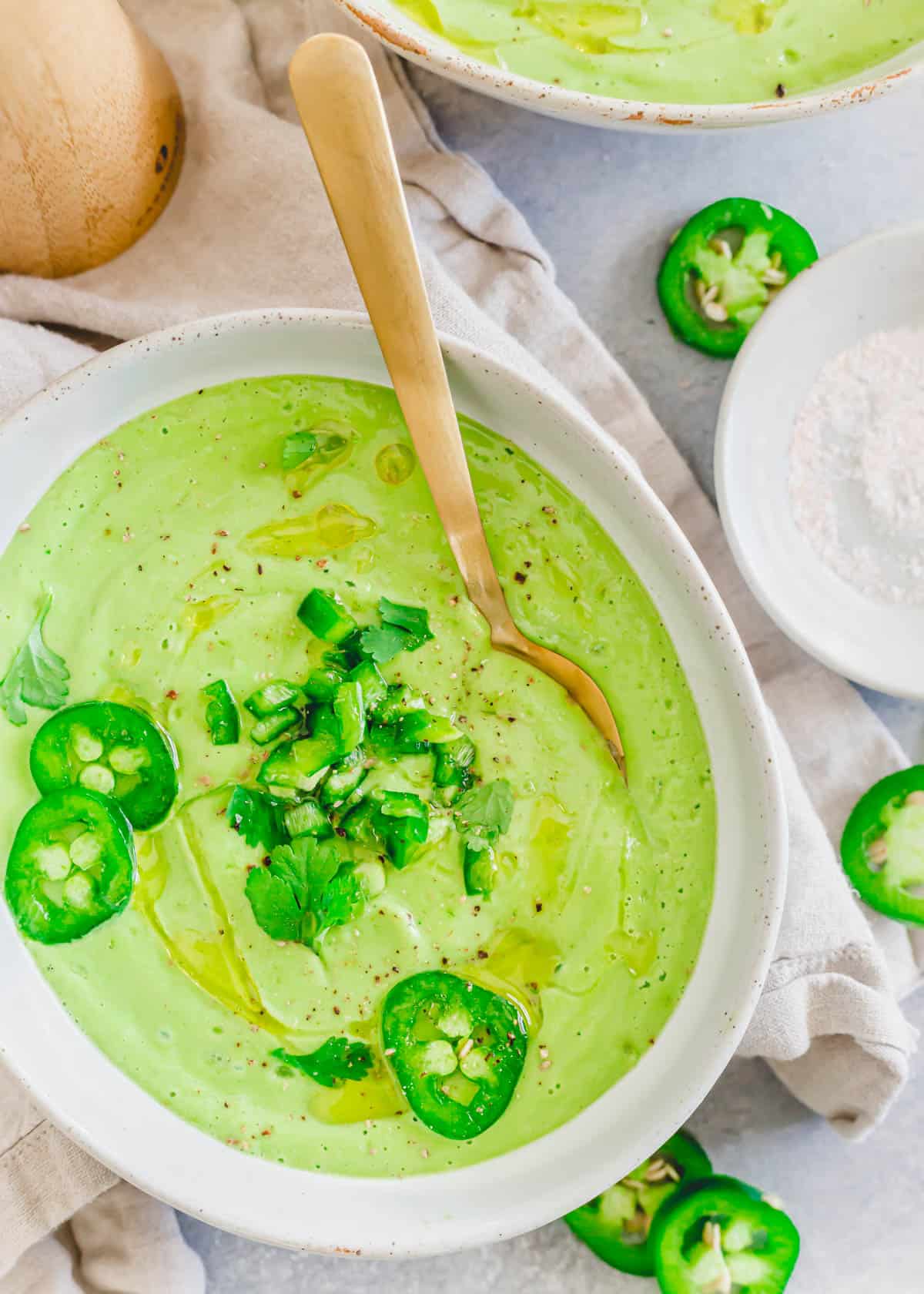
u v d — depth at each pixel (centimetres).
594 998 58
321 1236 57
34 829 57
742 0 62
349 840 58
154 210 62
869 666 63
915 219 65
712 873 58
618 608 58
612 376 63
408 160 63
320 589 58
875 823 63
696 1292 63
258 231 62
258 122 62
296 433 58
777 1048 61
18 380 61
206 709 58
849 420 63
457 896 58
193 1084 58
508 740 58
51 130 58
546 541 58
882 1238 64
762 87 62
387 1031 58
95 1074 58
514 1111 58
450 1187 58
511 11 62
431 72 62
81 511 58
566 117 60
